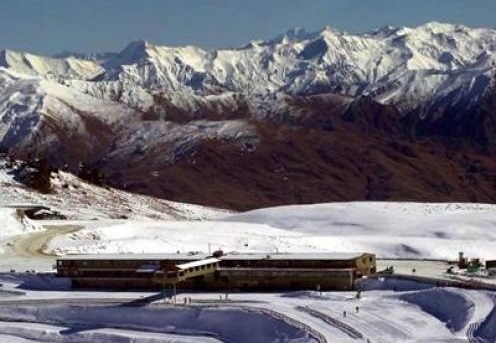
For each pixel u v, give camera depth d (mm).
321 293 128500
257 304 123250
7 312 131500
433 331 110250
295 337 110312
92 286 141750
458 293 118250
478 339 105062
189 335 119312
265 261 136750
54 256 162250
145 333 121500
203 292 135625
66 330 124875
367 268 137500
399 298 124125
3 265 154750
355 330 109312
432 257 171000
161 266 138375
